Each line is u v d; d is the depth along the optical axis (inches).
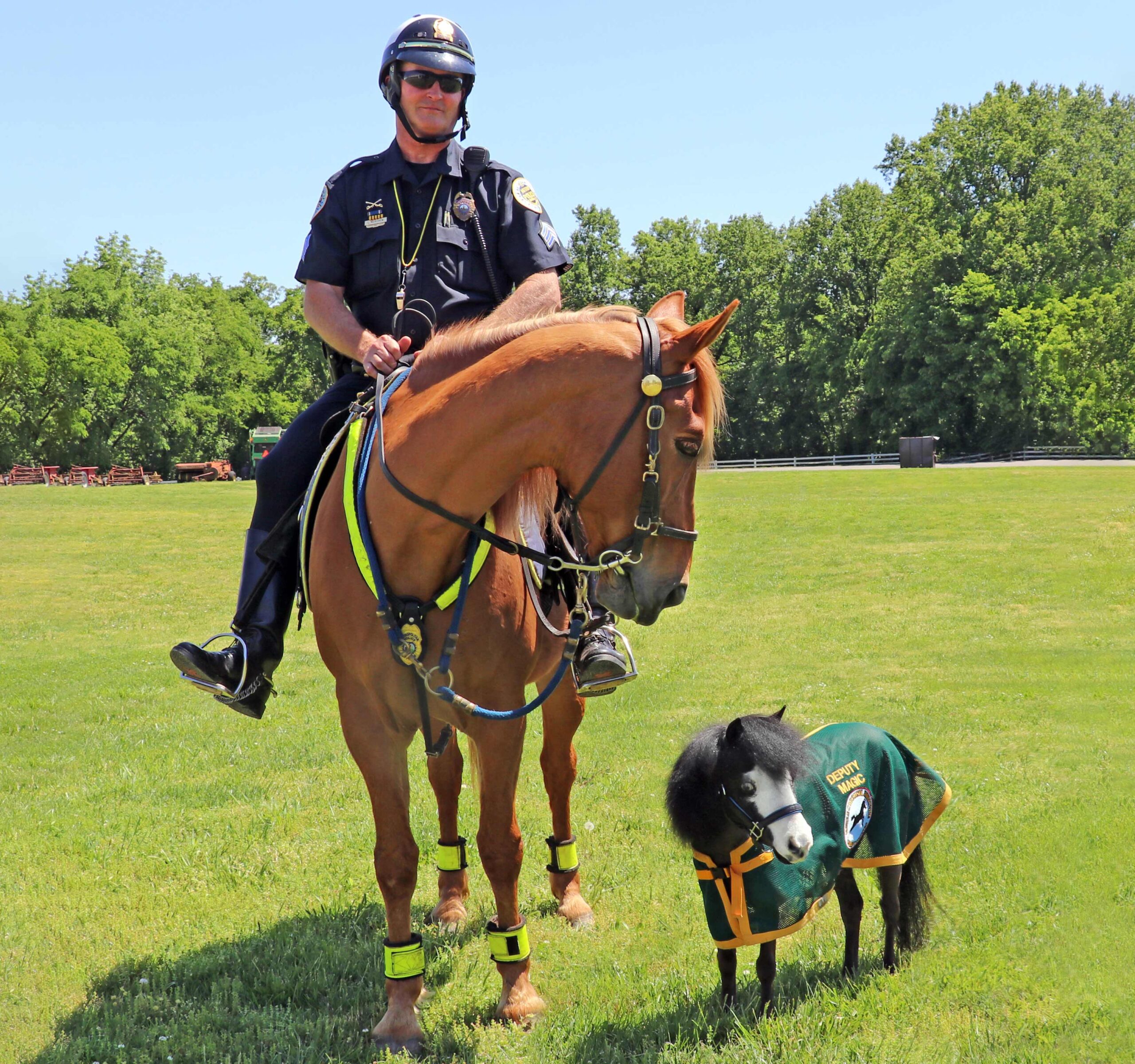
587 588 162.4
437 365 136.6
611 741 316.8
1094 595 552.1
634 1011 156.9
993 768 275.9
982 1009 154.3
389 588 137.1
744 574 685.3
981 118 2361.0
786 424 2738.7
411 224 163.3
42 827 248.1
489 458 126.7
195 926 190.5
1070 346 2053.4
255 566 157.3
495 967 172.2
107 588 727.1
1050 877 202.5
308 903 201.8
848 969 169.2
